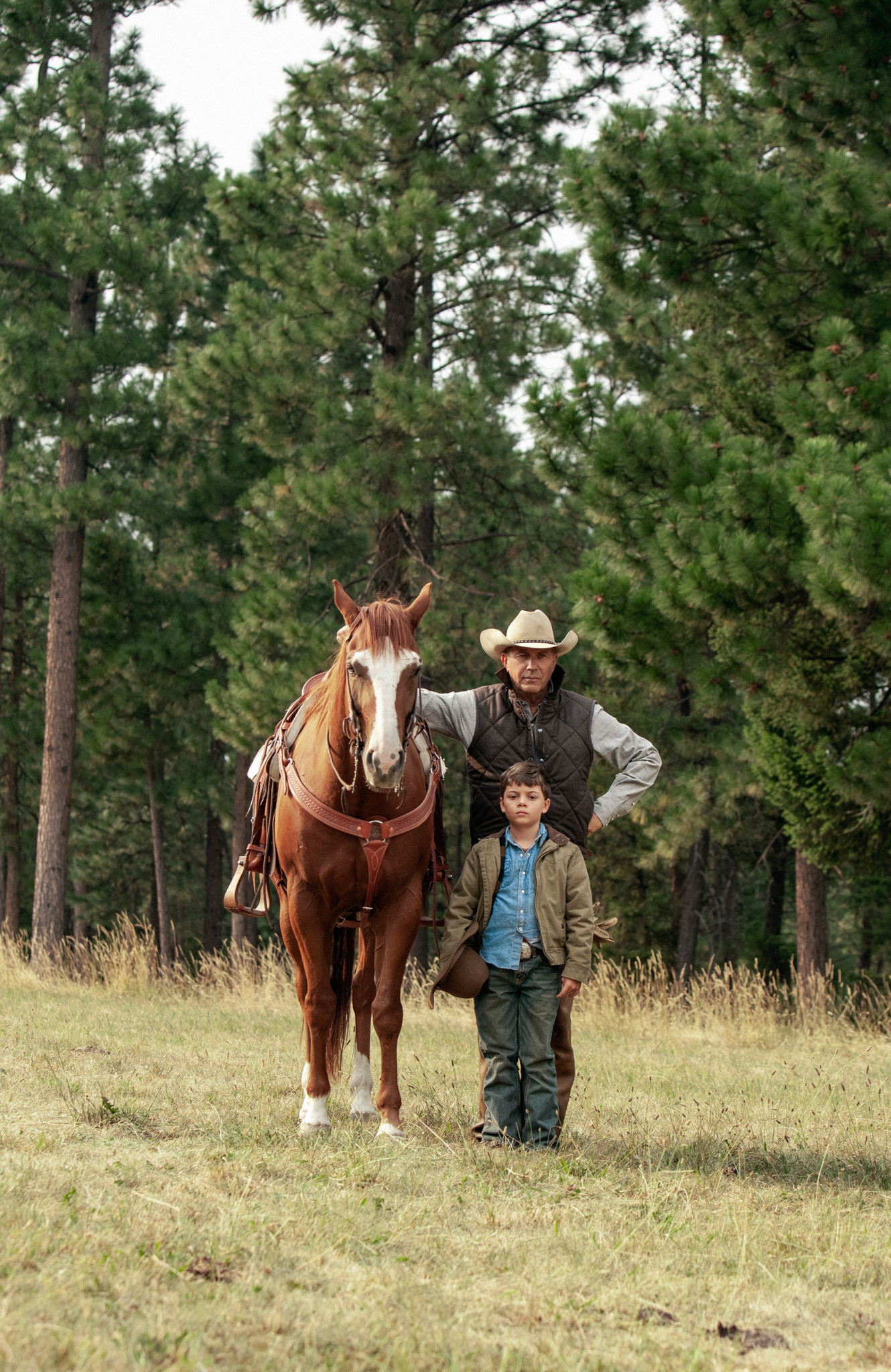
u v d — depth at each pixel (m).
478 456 15.05
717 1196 4.25
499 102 15.62
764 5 10.62
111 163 18.33
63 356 17.02
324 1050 5.14
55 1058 6.75
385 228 13.95
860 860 13.34
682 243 11.11
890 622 8.98
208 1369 2.41
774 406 12.16
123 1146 4.43
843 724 12.34
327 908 5.05
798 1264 3.46
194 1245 3.16
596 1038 9.87
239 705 15.33
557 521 17.03
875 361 9.49
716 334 12.91
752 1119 5.89
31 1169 3.84
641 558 10.59
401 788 4.89
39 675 25.80
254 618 15.56
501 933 4.86
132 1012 10.27
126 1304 2.72
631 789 5.34
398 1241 3.37
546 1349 2.69
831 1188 4.38
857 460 8.80
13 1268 2.86
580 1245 3.47
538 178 15.97
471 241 14.50
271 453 15.88
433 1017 10.71
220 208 15.05
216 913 27.75
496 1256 3.32
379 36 15.52
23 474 21.45
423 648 15.24
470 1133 4.95
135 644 19.92
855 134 11.52
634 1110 6.02
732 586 9.53
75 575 18.34
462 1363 2.53
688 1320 2.99
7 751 23.08
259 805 5.71
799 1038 10.41
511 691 5.24
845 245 10.23
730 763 16.77
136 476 20.36
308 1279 3.01
